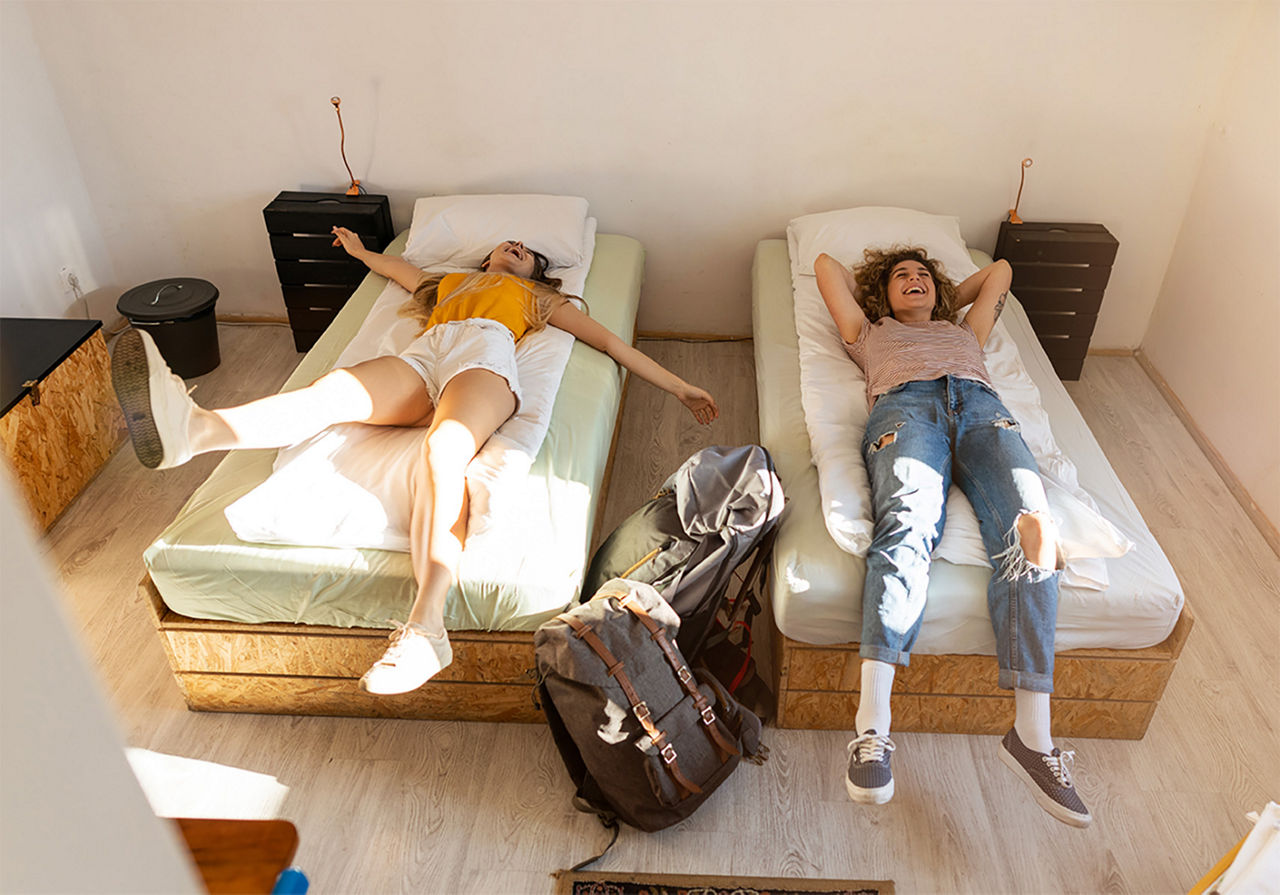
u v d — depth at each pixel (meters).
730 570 2.00
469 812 1.99
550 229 3.11
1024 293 3.27
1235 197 2.98
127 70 3.25
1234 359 2.94
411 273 3.02
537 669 1.91
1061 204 3.32
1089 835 1.94
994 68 3.09
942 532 2.04
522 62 3.17
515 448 2.18
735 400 3.31
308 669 2.11
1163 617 1.95
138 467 2.94
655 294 3.62
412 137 3.34
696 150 3.31
